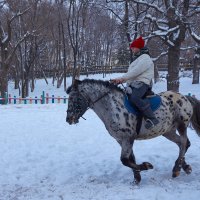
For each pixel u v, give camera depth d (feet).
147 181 17.76
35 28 84.53
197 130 19.21
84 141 27.30
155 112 17.17
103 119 17.21
